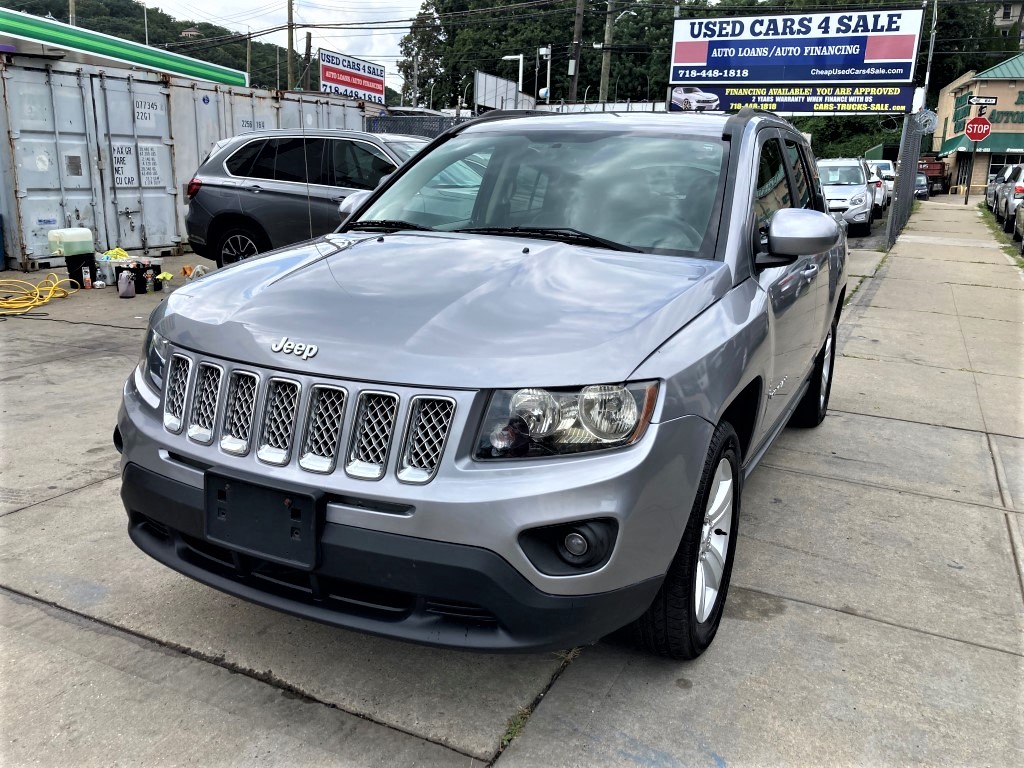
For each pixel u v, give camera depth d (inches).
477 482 83.4
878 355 299.6
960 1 1419.8
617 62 2298.2
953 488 175.8
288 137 360.8
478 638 86.0
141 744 92.4
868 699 103.0
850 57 799.7
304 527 86.6
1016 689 106.0
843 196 701.3
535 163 138.6
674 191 127.1
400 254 114.8
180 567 98.9
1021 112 1792.6
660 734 95.5
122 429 105.0
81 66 427.2
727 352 101.8
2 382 233.0
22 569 130.4
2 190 410.0
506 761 90.8
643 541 88.7
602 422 86.2
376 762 90.4
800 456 194.1
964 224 869.8
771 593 129.4
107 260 387.2
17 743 92.1
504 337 89.6
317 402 88.4
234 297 104.4
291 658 109.1
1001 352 305.6
